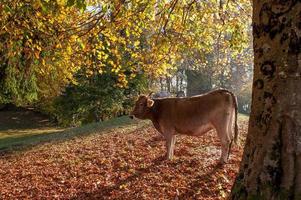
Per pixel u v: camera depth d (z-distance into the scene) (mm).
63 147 14906
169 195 7672
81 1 6477
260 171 3820
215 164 9375
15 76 18672
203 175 8633
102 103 29891
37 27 9734
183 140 12742
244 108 49312
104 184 8961
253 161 3904
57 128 38969
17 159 13969
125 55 14352
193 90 48188
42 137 18906
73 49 10305
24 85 18969
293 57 3684
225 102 9055
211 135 13367
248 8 9805
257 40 3973
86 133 17625
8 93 20188
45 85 22781
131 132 16297
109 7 8305
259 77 3916
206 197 7383
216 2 9727
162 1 9125
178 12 9539
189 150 11180
